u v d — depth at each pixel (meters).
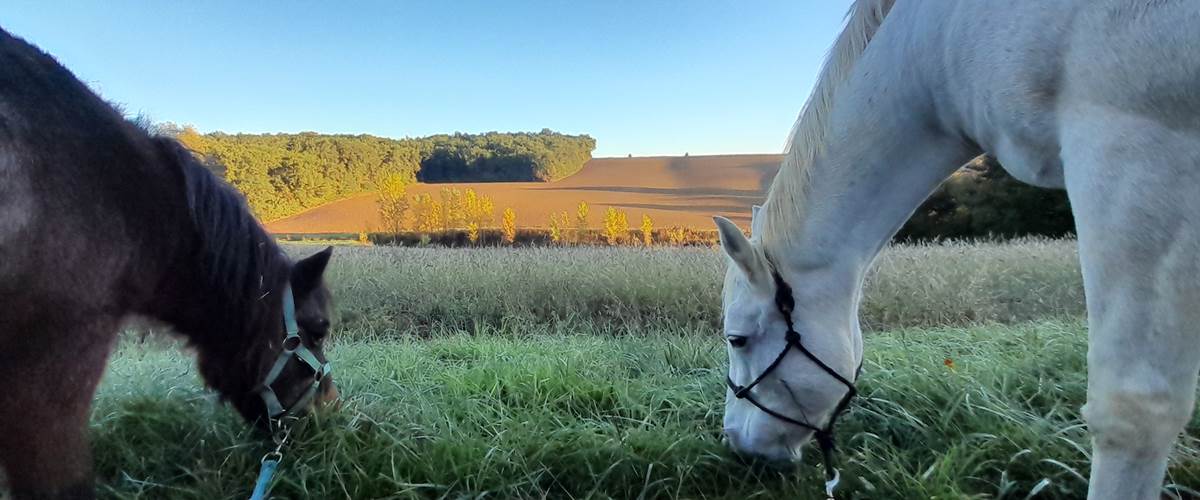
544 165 59.19
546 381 3.13
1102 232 1.30
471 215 33.03
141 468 2.40
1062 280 6.16
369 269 7.25
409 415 2.72
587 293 6.03
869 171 1.90
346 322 5.62
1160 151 1.25
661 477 2.35
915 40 1.74
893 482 2.14
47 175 1.72
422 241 22.84
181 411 2.73
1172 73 1.23
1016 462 2.23
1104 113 1.32
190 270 2.26
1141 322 1.28
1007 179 16.39
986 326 4.61
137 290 2.07
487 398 2.97
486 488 2.28
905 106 1.81
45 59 1.90
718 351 3.84
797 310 2.04
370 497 2.24
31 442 1.77
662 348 3.93
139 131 2.14
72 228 1.77
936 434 2.50
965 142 1.82
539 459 2.38
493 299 6.00
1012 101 1.50
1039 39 1.44
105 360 1.95
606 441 2.45
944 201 17.72
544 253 8.69
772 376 2.09
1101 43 1.32
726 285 2.23
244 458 2.40
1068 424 2.43
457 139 62.84
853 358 2.09
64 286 1.75
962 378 2.88
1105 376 1.33
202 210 2.22
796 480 2.24
